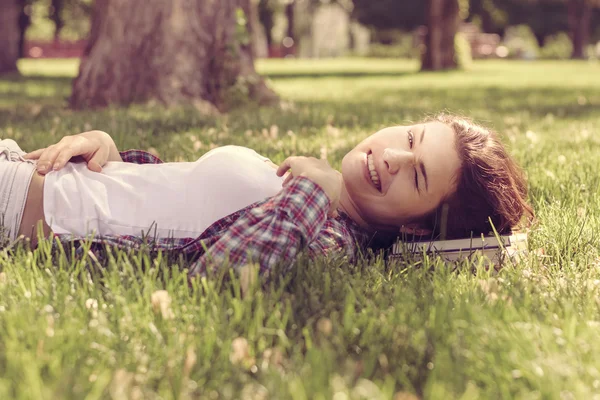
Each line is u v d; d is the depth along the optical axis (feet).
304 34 176.65
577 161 15.61
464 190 8.84
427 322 6.57
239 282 7.32
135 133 17.65
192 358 5.67
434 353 5.92
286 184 8.59
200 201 8.67
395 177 8.67
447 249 8.97
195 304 6.87
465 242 9.00
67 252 8.34
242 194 8.68
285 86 55.06
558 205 11.26
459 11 93.71
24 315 6.21
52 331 6.01
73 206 8.58
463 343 6.01
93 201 8.61
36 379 4.93
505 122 25.20
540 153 16.78
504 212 9.14
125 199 8.73
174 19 27.45
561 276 8.46
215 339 6.02
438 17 92.32
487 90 49.39
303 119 23.59
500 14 169.48
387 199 8.77
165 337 6.17
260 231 7.95
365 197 8.92
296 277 7.55
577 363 5.71
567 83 61.21
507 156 9.45
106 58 27.55
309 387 5.12
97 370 5.56
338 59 167.43
